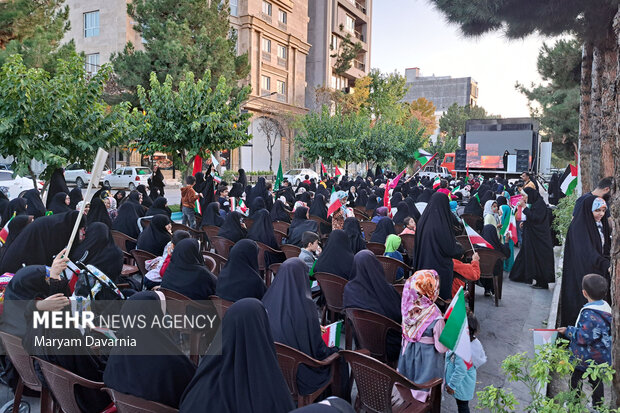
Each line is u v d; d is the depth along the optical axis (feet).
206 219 32.24
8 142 28.12
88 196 11.30
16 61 27.99
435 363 11.89
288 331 11.85
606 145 28.78
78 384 10.48
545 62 53.88
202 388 8.05
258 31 130.31
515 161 107.86
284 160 145.18
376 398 11.14
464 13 16.61
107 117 31.86
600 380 11.57
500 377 16.07
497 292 23.97
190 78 48.26
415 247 18.44
